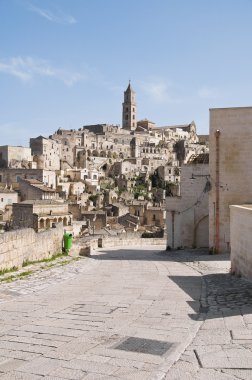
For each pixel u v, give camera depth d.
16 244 18.92
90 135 190.62
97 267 21.80
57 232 25.34
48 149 157.50
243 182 27.84
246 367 6.49
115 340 8.16
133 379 6.11
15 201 91.00
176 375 6.25
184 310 10.94
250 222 15.42
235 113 27.94
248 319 9.51
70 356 7.20
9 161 136.88
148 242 44.69
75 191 129.62
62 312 10.84
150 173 167.38
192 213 33.59
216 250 28.09
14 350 7.62
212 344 7.76
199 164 33.47
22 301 12.45
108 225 84.88
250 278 15.50
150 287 14.77
